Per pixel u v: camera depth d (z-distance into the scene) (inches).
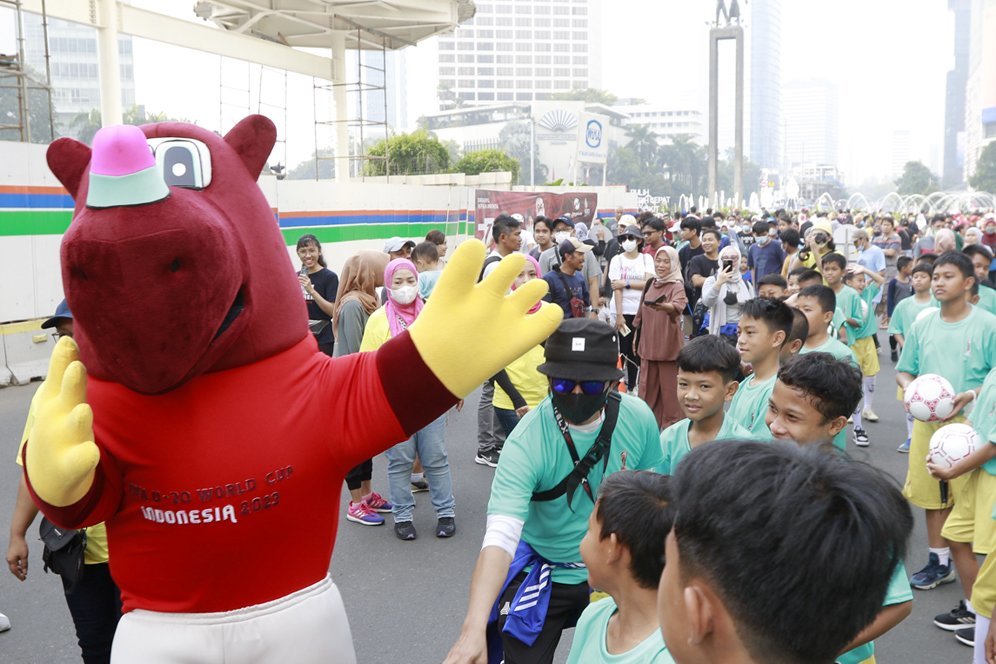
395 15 877.2
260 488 95.4
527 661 122.3
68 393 91.2
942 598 202.2
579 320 122.0
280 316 99.0
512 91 6146.7
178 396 94.0
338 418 99.3
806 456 51.8
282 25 964.0
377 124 987.3
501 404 263.6
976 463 158.4
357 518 247.3
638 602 83.2
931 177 5068.9
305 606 101.3
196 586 97.3
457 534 238.2
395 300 229.3
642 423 126.3
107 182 83.4
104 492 96.0
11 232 433.1
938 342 215.5
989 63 4382.4
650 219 441.1
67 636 181.2
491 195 844.6
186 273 84.8
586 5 6166.3
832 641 48.9
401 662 172.4
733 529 48.8
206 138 98.8
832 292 221.0
